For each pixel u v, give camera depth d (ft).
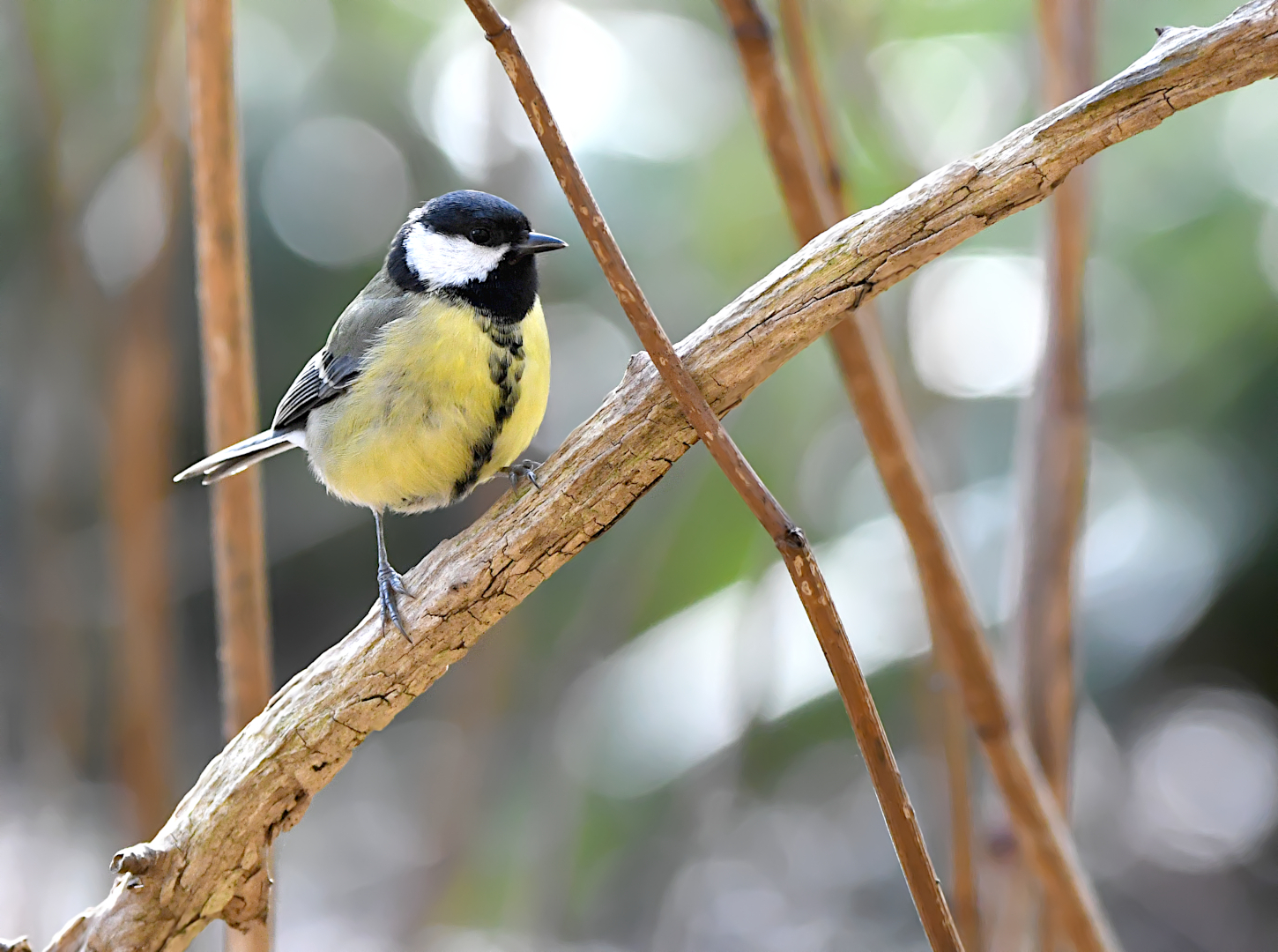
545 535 16.70
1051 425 16.83
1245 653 17.65
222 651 16.90
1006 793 16.71
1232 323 17.60
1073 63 16.83
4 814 17.60
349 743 16.71
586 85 17.80
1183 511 17.65
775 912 17.61
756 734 17.48
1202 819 17.63
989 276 17.67
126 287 17.30
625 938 17.51
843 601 17.47
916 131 17.44
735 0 16.66
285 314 19.38
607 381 17.97
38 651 17.48
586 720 17.52
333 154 18.70
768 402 17.54
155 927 16.69
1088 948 16.71
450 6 18.08
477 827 17.51
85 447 17.62
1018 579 16.84
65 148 17.46
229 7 16.84
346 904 17.81
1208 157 17.61
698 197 17.72
